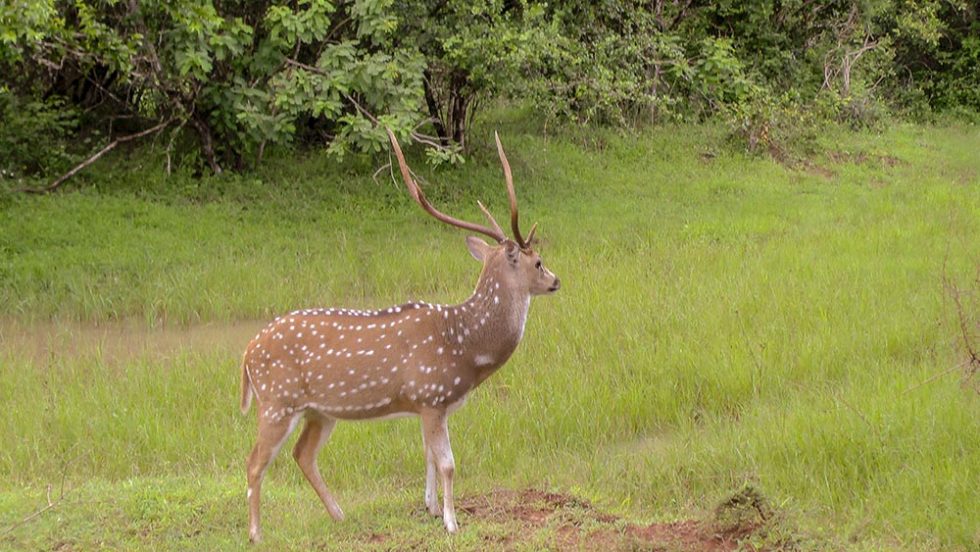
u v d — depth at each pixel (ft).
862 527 26.66
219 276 50.29
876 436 30.91
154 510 28.43
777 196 68.49
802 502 28.63
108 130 67.92
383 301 48.88
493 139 75.56
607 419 35.53
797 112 81.30
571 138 78.79
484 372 27.40
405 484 32.04
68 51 58.44
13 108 62.13
